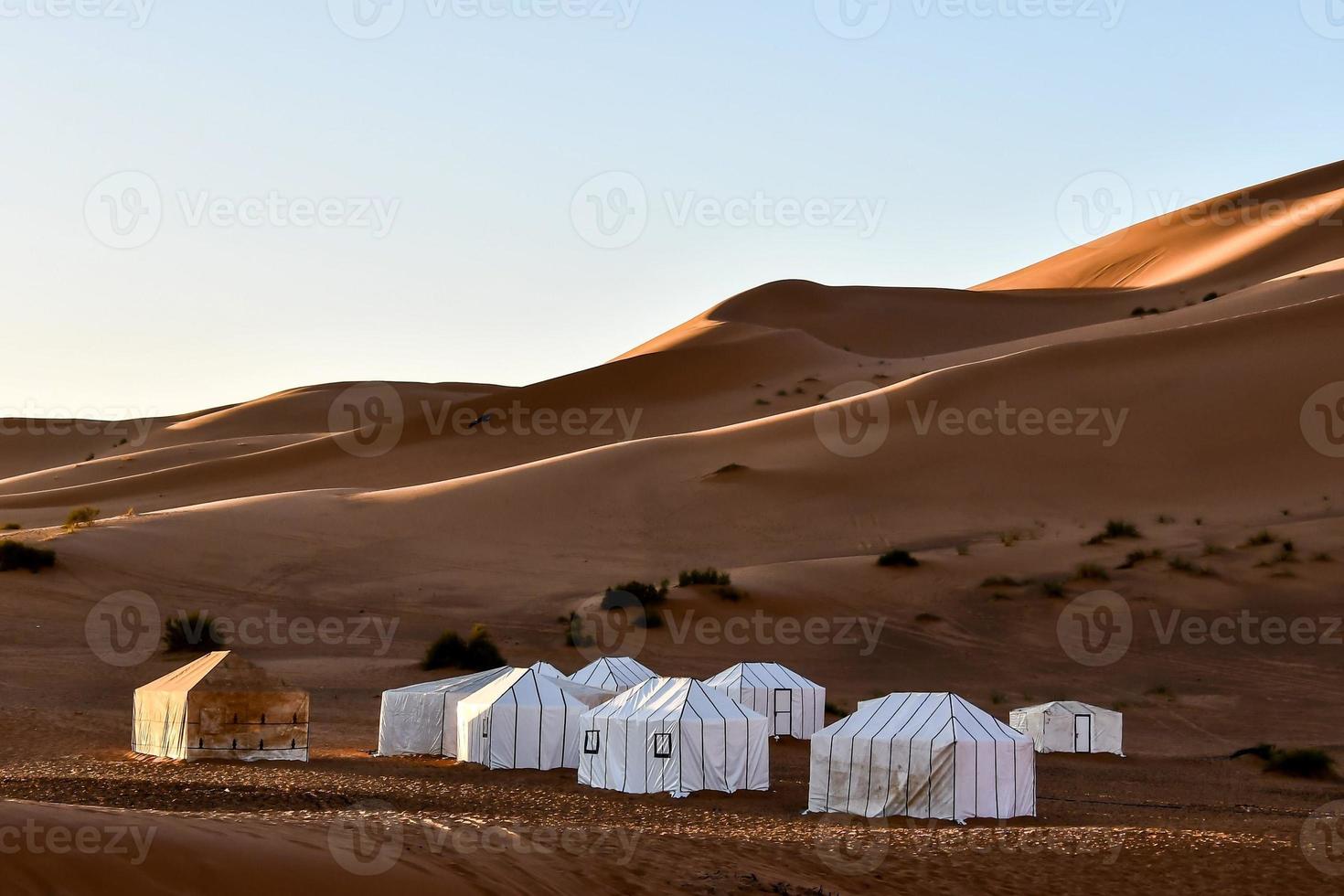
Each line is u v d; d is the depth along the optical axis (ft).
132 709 161.99
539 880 55.72
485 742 130.11
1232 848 88.12
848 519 292.81
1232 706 179.11
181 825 48.80
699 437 353.10
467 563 270.26
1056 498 293.64
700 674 199.11
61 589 230.89
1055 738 155.22
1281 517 266.57
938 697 112.16
